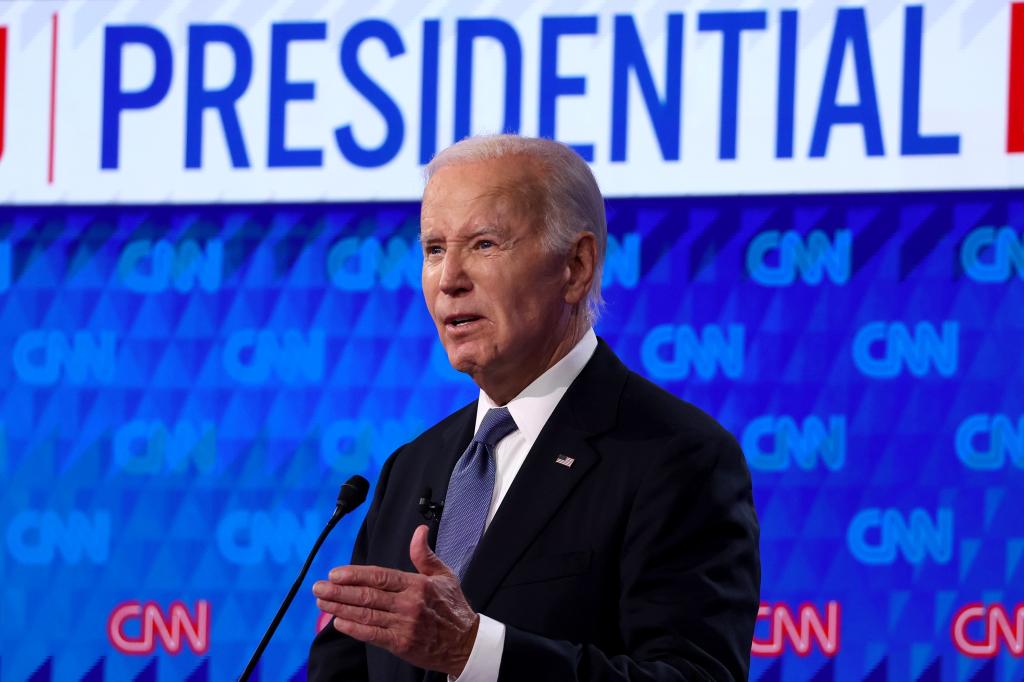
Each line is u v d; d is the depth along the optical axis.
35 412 11.08
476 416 6.48
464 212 5.98
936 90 10.30
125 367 11.05
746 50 10.57
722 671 5.30
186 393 10.97
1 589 10.91
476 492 6.05
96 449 11.00
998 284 10.09
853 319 10.23
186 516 10.86
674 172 10.56
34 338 11.15
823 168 10.38
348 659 6.41
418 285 10.86
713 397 10.33
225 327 10.99
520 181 6.00
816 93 10.45
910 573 9.97
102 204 11.23
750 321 10.34
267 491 10.80
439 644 4.88
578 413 5.97
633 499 5.63
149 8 11.39
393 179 10.95
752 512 5.85
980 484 9.97
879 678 9.92
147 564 10.84
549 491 5.74
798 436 10.19
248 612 10.72
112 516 10.92
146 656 10.77
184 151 11.20
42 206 11.28
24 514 10.98
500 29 10.91
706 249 10.46
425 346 10.80
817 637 10.01
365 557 6.66
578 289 6.12
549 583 5.55
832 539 10.06
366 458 10.76
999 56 10.25
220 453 10.88
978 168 10.20
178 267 11.09
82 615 10.85
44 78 11.40
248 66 11.22
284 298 10.96
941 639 9.89
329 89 11.09
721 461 5.75
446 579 4.97
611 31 10.77
